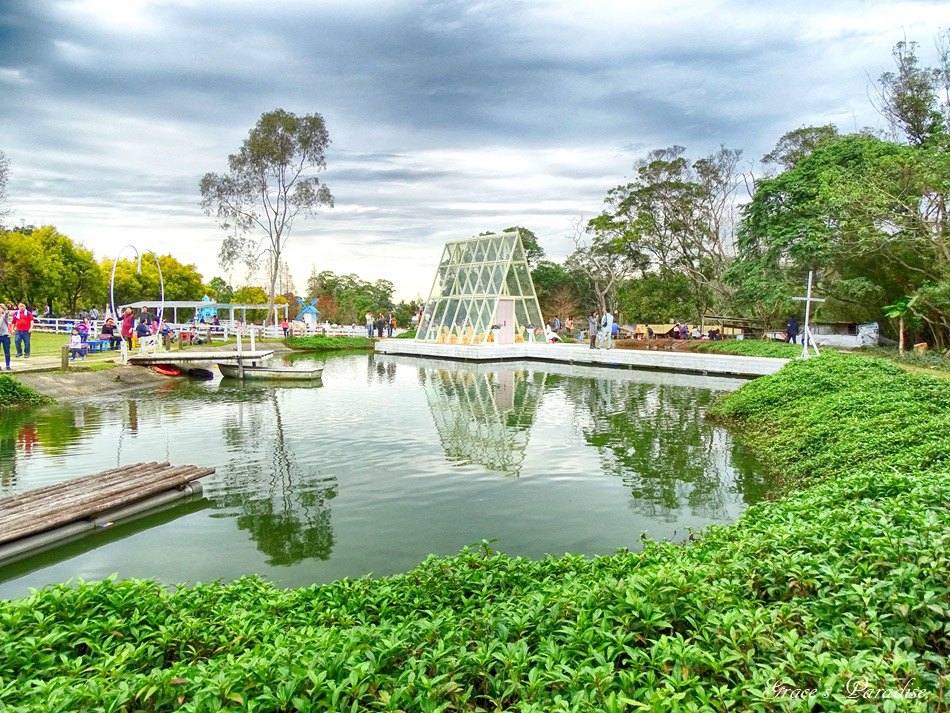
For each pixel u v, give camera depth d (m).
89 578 7.10
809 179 28.23
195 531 8.46
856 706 2.93
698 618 4.08
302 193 46.22
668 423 15.57
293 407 18.48
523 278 37.41
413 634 4.16
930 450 8.79
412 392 21.73
